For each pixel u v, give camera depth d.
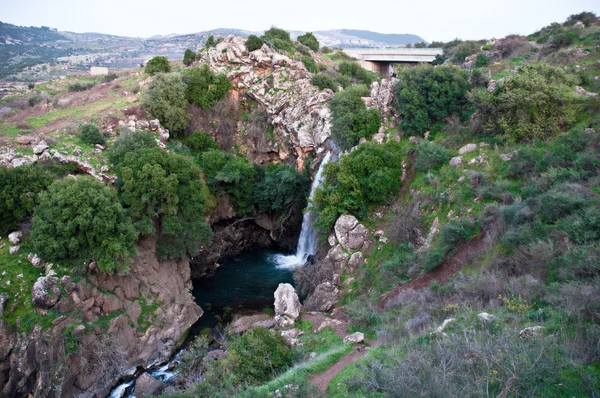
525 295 17.48
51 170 32.16
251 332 22.44
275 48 54.12
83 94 52.97
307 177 42.41
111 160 34.69
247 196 42.97
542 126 27.59
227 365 20.02
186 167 33.06
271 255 43.75
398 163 32.59
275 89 47.97
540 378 11.50
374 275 28.31
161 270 31.86
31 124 39.94
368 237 30.84
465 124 33.44
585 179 22.17
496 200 24.92
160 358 27.00
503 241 21.39
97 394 23.72
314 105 43.78
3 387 22.48
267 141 47.12
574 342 12.98
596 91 29.50
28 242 26.91
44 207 26.20
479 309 17.91
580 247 17.58
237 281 37.50
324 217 32.59
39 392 22.50
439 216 27.59
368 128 36.28
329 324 24.84
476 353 12.39
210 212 41.06
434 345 14.87
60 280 25.11
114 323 26.34
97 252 25.95
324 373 18.09
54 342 23.53
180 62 66.75
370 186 31.19
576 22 45.09
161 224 32.25
